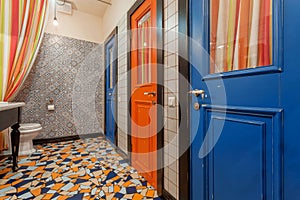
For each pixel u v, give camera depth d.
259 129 0.75
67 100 3.15
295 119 0.63
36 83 2.88
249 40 0.83
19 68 2.42
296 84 0.62
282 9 0.66
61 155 2.33
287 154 0.65
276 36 0.68
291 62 0.64
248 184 0.80
